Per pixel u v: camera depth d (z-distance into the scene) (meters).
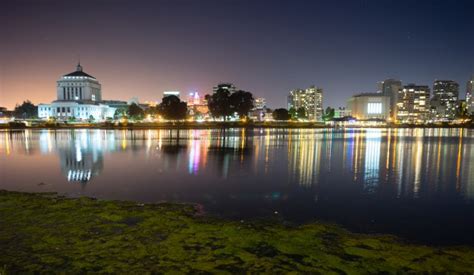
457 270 11.05
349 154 49.03
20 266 10.75
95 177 28.58
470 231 15.80
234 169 33.66
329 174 31.55
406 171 33.72
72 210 16.88
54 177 28.58
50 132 114.19
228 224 15.09
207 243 12.74
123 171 31.83
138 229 14.16
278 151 52.19
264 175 30.44
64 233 13.63
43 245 12.41
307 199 21.70
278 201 20.98
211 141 72.88
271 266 10.97
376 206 20.22
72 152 48.91
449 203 21.12
